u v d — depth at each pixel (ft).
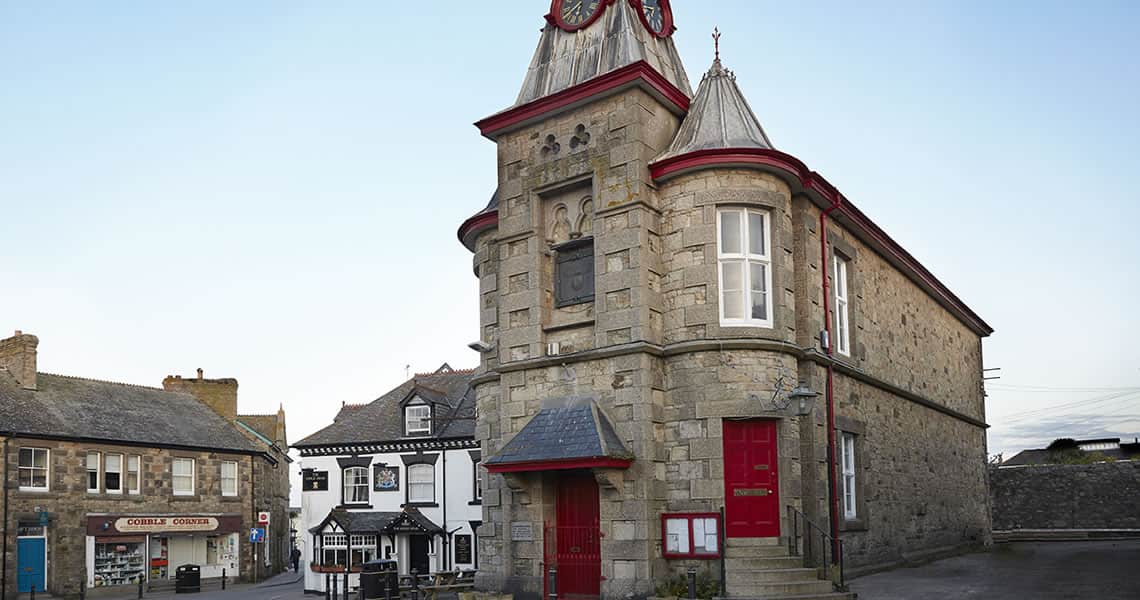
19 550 114.52
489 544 66.85
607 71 64.08
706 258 59.41
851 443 71.51
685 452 58.18
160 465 134.41
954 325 110.22
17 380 126.72
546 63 70.13
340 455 127.54
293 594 116.06
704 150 59.62
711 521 56.03
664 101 63.57
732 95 64.39
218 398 170.81
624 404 58.85
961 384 109.50
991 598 53.36
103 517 124.57
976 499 109.09
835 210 69.10
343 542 122.21
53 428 120.78
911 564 76.95
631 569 56.85
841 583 55.57
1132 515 137.08
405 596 73.87
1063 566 72.38
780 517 57.67
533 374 63.87
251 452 149.07
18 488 115.34
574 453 56.95
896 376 84.02
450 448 121.90
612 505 58.23
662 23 71.56
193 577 127.54
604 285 60.85
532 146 66.13
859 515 70.18
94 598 121.29
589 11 69.36
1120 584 58.29
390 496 124.16
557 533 61.57
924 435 91.04
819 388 64.13
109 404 135.85
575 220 64.49
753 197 60.44
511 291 65.82
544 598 60.34
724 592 52.95
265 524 150.71
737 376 58.08
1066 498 143.95
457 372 136.26
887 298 84.43
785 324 60.64
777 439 58.80
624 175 61.00
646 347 58.49
